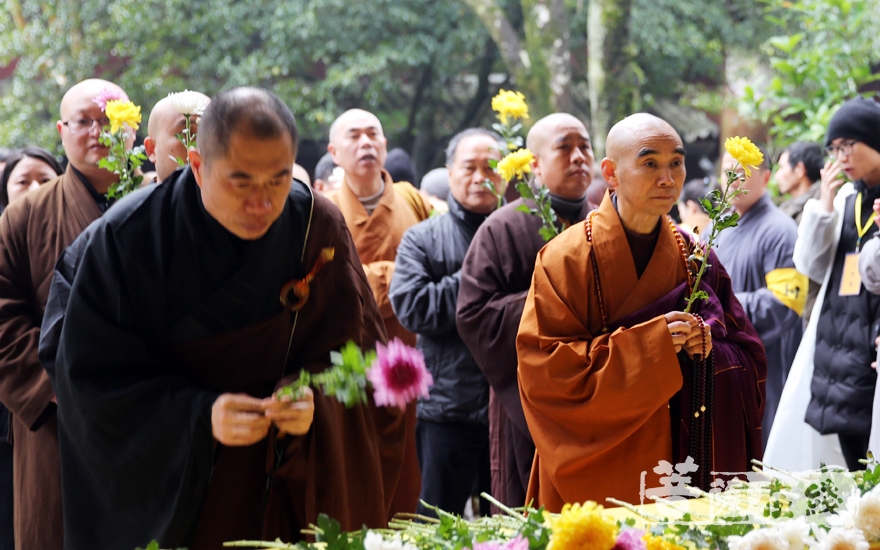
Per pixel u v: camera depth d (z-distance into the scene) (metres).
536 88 10.67
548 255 2.65
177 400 2.04
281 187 1.97
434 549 1.67
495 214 3.24
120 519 2.11
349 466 2.31
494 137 3.77
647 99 11.93
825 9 6.25
